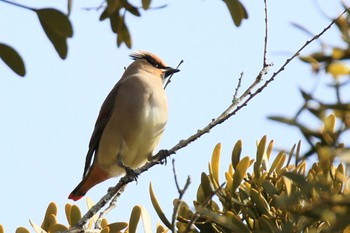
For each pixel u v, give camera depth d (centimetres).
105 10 809
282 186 822
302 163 772
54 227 901
